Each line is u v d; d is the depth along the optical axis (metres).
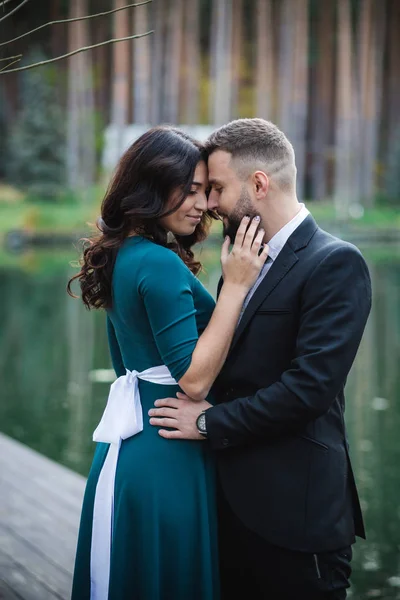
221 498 2.36
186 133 2.31
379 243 34.25
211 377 2.21
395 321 12.74
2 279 18.95
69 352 10.51
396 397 7.89
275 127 2.29
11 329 12.33
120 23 38.53
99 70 44.66
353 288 2.14
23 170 36.56
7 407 7.54
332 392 2.12
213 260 20.06
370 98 43.66
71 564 3.46
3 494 4.39
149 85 42.81
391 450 6.13
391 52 48.12
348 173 41.28
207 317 2.35
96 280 2.35
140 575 2.28
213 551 2.32
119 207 2.31
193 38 41.62
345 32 41.19
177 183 2.24
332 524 2.23
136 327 2.29
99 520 2.34
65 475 4.73
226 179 2.26
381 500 5.10
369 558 4.34
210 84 43.12
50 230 29.97
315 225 2.29
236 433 2.20
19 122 38.09
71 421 7.06
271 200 2.25
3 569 3.41
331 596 2.28
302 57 40.78
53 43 42.53
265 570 2.29
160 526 2.27
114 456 2.33
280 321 2.22
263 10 40.12
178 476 2.28
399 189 43.47
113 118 42.12
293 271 2.22
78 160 39.97
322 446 2.25
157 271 2.22
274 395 2.14
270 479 2.24
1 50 2.25
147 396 2.33
